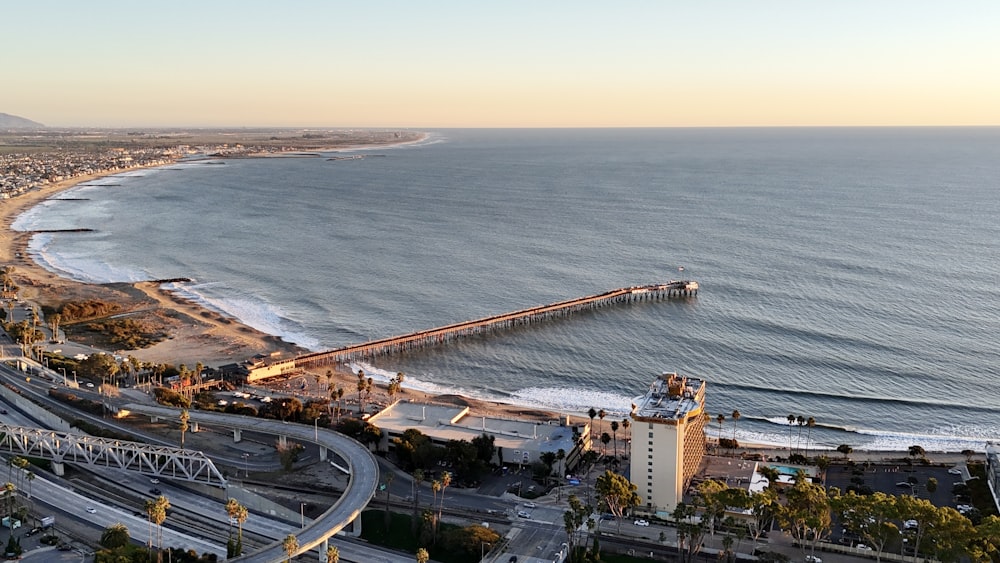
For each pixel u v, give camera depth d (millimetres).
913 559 172625
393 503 198875
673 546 179875
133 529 182000
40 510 190625
